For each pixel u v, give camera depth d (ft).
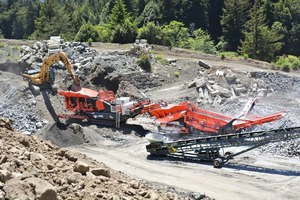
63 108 84.89
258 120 63.87
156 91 99.50
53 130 70.03
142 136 74.84
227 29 188.14
